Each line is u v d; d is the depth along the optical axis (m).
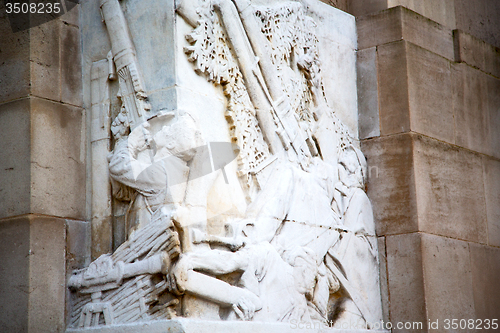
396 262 10.30
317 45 10.45
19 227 8.18
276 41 9.68
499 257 11.33
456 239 10.68
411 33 10.91
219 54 8.83
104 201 8.59
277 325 8.48
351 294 9.92
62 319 8.25
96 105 8.83
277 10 9.80
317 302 9.35
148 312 7.75
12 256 8.17
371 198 10.67
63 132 8.63
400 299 10.20
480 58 11.92
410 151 10.39
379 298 10.34
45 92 8.55
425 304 9.94
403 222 10.32
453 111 11.20
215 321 7.82
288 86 9.77
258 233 8.66
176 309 7.73
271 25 9.63
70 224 8.52
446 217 10.62
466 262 10.73
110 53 8.76
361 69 11.04
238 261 8.25
